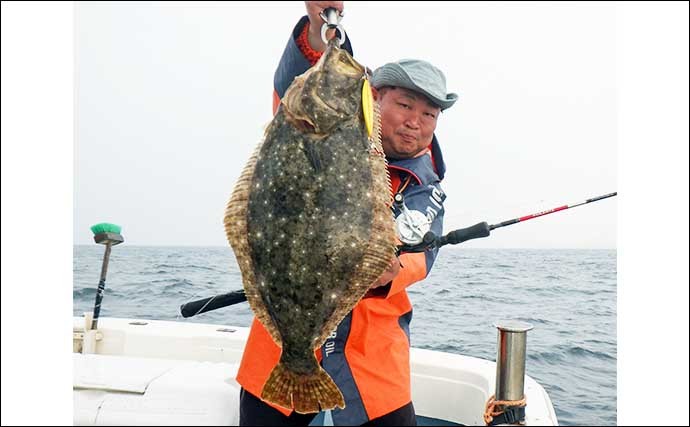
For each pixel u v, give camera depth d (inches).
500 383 65.7
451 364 86.6
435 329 125.9
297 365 54.4
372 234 53.6
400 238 61.2
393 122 69.0
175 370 80.0
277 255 52.7
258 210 52.7
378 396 65.2
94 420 66.4
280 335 53.9
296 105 53.8
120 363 82.1
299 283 53.0
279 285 53.0
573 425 75.5
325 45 61.7
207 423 67.2
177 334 98.1
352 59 56.4
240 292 63.2
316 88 53.8
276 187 52.9
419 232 62.0
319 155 53.4
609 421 77.2
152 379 75.9
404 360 68.8
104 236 92.7
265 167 53.1
